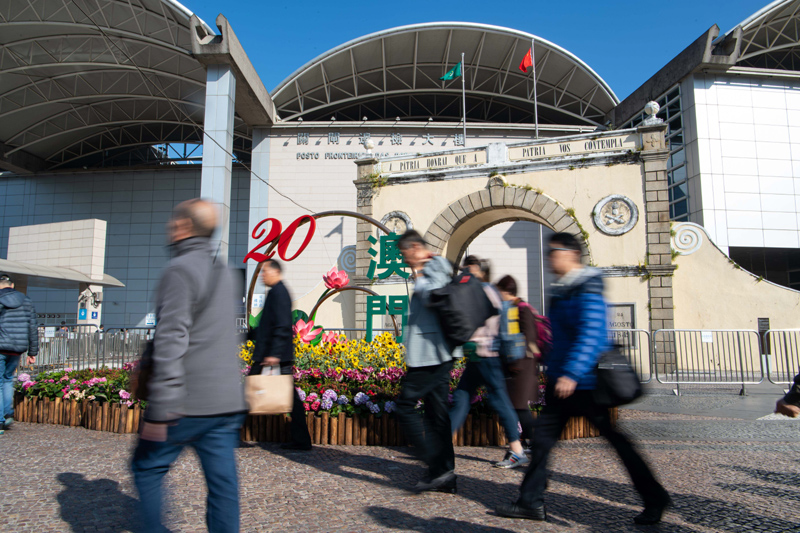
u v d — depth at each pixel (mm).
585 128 23719
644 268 12164
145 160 32281
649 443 5527
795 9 20953
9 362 6258
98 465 4645
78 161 32125
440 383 3662
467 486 4059
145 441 2287
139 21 21531
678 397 8969
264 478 4266
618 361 3174
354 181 15039
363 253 14672
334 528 3164
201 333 2383
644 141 12625
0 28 21922
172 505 3570
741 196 20328
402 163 14781
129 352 9867
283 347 4555
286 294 4660
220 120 18781
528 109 27312
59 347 10516
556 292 3299
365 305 14320
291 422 5301
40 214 29781
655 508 3197
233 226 28281
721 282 13055
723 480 4191
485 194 13617
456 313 3529
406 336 3738
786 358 9797
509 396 4539
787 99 21125
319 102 26062
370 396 5703
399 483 4137
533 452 3340
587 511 3496
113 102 27844
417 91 25766
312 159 22938
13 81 25344
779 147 20766
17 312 6262
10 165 28844
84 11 21062
